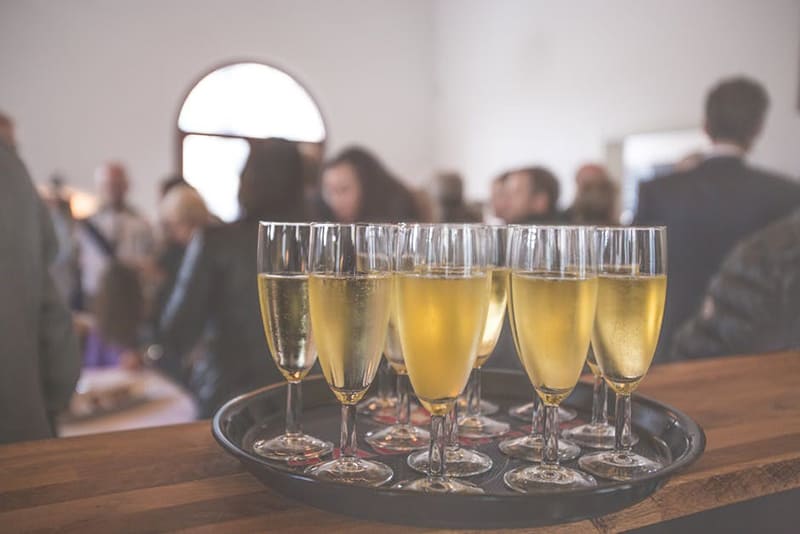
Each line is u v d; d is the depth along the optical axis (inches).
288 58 302.7
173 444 33.8
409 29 332.5
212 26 283.3
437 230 26.9
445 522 24.4
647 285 30.0
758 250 50.4
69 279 178.7
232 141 290.5
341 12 314.0
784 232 49.8
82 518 25.1
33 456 31.9
